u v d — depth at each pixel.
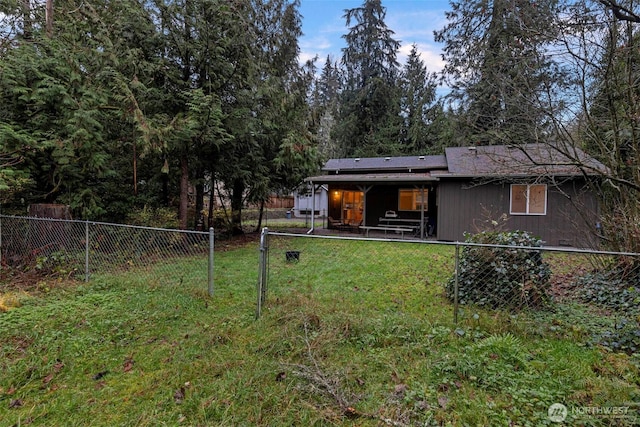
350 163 15.66
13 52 6.29
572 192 8.93
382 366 2.55
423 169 13.44
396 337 2.96
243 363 2.64
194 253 6.99
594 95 5.12
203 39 8.24
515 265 3.73
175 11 7.91
